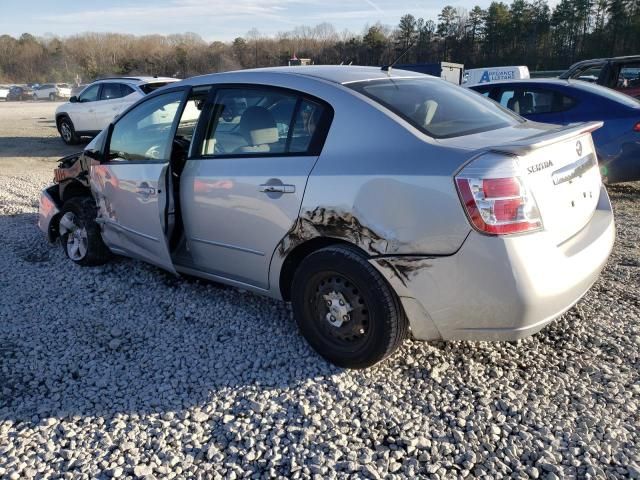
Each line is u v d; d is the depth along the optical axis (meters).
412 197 2.75
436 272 2.74
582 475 2.39
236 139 3.59
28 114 27.64
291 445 2.59
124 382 3.13
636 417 2.75
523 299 2.64
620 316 3.78
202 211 3.72
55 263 5.07
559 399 2.91
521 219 2.62
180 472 2.45
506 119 3.49
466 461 2.48
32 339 3.64
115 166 4.27
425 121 3.06
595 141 7.06
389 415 2.79
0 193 8.43
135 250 4.36
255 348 3.47
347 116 3.12
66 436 2.68
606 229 3.27
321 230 3.07
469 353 3.35
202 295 4.27
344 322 3.12
